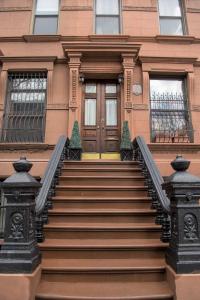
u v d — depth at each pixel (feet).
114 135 27.63
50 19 30.14
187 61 28.12
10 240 11.62
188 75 27.94
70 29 29.04
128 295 11.33
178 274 11.28
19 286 11.04
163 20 30.35
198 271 11.28
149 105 27.40
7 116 27.09
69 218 16.71
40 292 11.58
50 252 13.93
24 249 11.52
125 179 20.74
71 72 27.07
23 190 11.89
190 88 27.68
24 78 28.07
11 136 26.78
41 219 14.64
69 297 11.16
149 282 12.54
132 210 17.13
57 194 19.38
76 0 29.76
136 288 11.96
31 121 27.14
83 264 13.15
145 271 12.61
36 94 27.73
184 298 11.00
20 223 11.73
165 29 30.12
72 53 26.96
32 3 30.01
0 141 26.30
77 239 15.25
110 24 29.91
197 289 11.08
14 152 25.98
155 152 26.23
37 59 27.61
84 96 28.32
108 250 13.93
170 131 27.14
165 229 14.66
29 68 27.61
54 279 12.59
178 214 11.91
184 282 11.15
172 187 12.03
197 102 27.68
